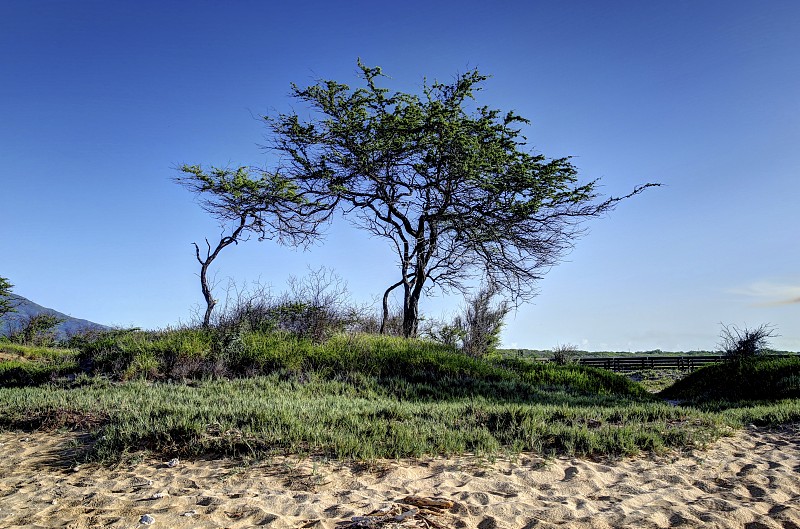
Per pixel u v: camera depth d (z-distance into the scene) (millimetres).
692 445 7012
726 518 4309
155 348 13445
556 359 23688
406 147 21078
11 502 4852
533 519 4316
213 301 17375
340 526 4055
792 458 6383
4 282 31766
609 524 4203
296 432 6695
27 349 21641
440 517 4289
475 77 22062
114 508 4629
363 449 6184
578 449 6723
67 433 7398
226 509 4512
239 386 11648
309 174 21891
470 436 6949
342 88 21234
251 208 19703
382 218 22844
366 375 13289
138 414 7609
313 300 16516
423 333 23453
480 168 20688
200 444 6422
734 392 14820
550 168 20625
